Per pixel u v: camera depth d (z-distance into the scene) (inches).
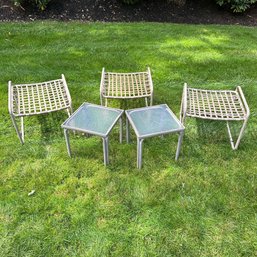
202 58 160.9
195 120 119.2
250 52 168.6
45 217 84.3
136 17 218.7
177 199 89.2
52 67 151.5
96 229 81.7
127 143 107.9
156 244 78.3
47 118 119.6
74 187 92.5
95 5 220.1
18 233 80.3
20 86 114.0
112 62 156.4
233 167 99.1
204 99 108.7
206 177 95.7
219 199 88.9
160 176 95.9
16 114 100.7
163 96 133.0
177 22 218.1
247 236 80.0
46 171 97.3
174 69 151.9
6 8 207.0
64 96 109.7
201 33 190.4
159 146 106.9
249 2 220.8
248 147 107.0
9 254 76.0
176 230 81.3
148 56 162.1
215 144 108.3
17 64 153.1
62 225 82.4
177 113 124.0
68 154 102.5
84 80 142.6
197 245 78.0
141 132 90.5
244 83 142.6
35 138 110.6
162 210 86.2
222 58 161.2
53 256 75.9
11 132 113.1
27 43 171.9
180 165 99.8
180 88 138.8
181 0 227.6
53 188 92.2
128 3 221.6
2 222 82.8
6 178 95.0
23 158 102.2
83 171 97.5
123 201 88.5
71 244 78.3
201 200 88.7
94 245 78.1
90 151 104.8
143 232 81.0
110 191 91.2
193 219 83.9
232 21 222.8
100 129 91.8
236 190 91.4
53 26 191.5
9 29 184.2
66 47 169.3
